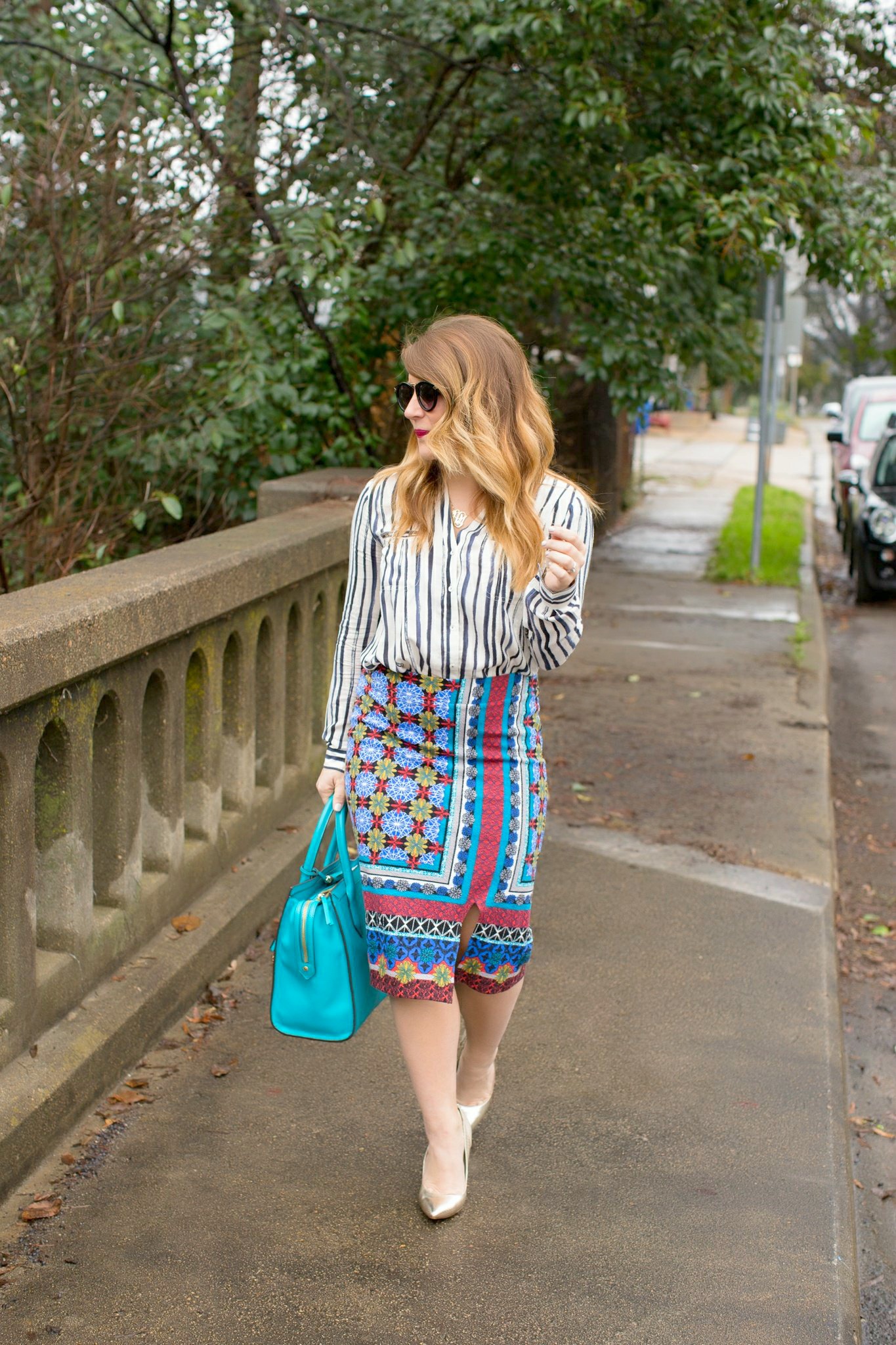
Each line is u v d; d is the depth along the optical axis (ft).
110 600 10.19
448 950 8.27
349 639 8.52
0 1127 8.96
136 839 11.50
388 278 24.54
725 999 12.67
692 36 23.44
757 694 25.40
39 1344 7.66
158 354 20.88
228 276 22.72
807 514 59.11
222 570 12.41
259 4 21.85
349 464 24.02
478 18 22.81
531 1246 8.77
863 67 31.01
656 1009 12.41
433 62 25.59
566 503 8.20
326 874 8.91
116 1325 7.85
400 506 8.04
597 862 16.34
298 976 8.54
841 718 27.61
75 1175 9.36
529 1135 10.16
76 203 19.95
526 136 26.09
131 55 20.51
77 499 21.16
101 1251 8.53
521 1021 12.05
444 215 24.97
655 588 37.24
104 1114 10.12
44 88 20.75
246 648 13.87
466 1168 9.15
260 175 22.54
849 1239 9.06
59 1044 10.02
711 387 33.68
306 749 16.15
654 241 26.27
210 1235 8.73
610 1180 9.58
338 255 21.27
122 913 11.34
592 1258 8.66
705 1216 9.18
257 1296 8.15
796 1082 11.16
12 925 9.45
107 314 20.01
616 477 48.75
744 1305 8.24
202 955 12.08
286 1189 9.30
